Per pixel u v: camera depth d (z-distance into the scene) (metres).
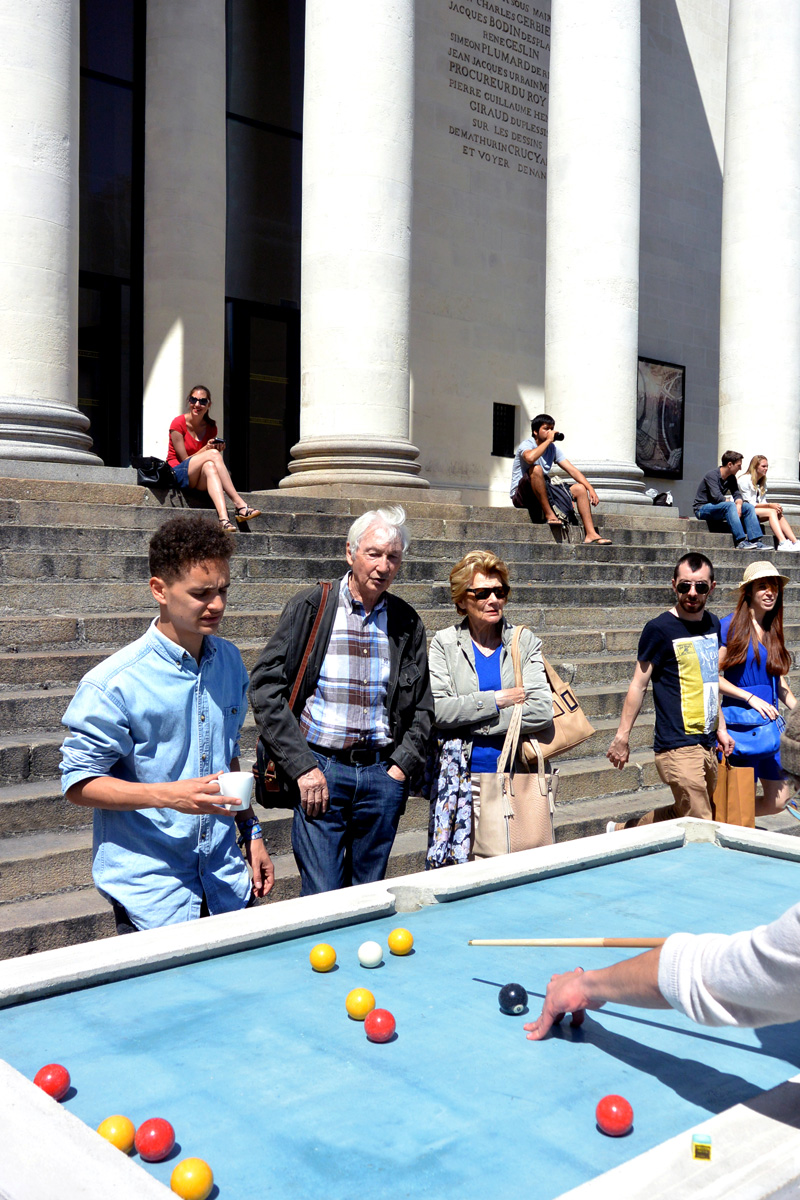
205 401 8.31
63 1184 1.30
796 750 1.91
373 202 9.94
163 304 12.85
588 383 12.30
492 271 16.42
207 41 12.97
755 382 14.75
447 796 4.07
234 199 15.01
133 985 2.14
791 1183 1.40
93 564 6.69
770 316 14.72
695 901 2.70
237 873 2.88
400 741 3.76
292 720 3.54
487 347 16.34
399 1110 1.64
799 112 14.87
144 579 6.89
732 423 14.99
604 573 10.07
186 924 2.38
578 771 6.77
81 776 2.61
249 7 15.17
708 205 20.08
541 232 17.12
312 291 10.14
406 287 10.23
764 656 5.32
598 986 1.83
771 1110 1.59
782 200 14.70
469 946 2.38
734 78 15.02
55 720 5.30
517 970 2.25
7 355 7.93
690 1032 2.00
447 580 8.80
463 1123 1.60
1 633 5.74
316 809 3.47
